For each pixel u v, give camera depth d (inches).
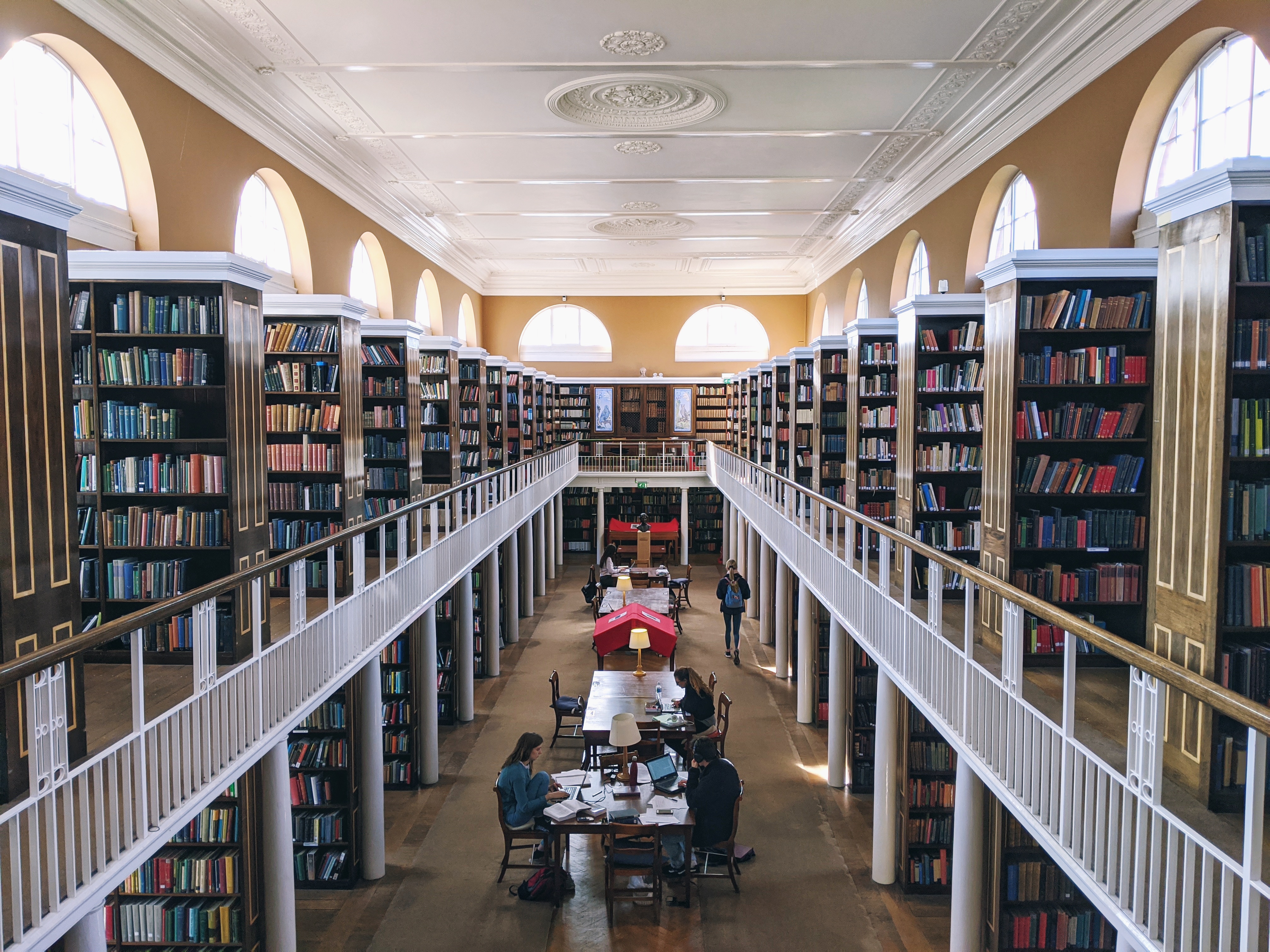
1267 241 155.9
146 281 236.1
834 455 444.1
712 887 306.3
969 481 317.7
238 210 357.1
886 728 303.9
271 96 363.6
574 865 322.7
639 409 927.0
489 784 390.3
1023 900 253.0
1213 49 250.7
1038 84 334.3
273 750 215.2
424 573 309.9
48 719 120.5
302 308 325.1
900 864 309.9
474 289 868.0
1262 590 165.3
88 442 248.2
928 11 295.6
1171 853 111.1
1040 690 211.6
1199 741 158.1
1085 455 243.4
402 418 401.1
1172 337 174.4
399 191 544.7
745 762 409.7
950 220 454.0
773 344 919.0
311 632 212.8
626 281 918.4
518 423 701.9
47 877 126.8
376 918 287.3
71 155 265.9
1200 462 163.0
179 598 151.7
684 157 472.7
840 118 405.4
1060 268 224.8
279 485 330.3
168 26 288.0
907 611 221.5
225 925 248.1
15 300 161.2
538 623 666.2
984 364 279.9
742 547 690.8
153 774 143.1
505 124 412.8
